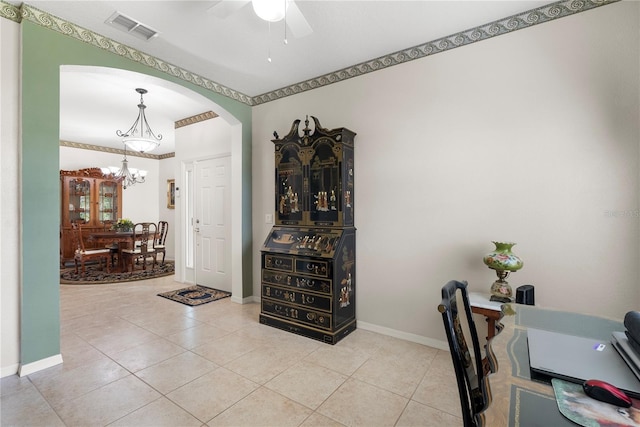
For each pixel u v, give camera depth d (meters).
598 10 2.04
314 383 2.10
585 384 0.77
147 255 6.06
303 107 3.48
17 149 2.18
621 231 1.99
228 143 4.41
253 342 2.75
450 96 2.58
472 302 2.12
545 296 2.22
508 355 0.99
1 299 2.12
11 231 2.16
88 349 2.58
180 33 2.52
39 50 2.22
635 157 1.95
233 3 1.81
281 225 3.36
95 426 1.67
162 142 6.57
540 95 2.23
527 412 0.71
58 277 2.32
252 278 4.02
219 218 4.57
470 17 2.32
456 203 2.56
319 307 2.80
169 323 3.20
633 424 0.65
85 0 2.11
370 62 2.98
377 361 2.41
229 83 3.52
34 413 1.76
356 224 3.08
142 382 2.10
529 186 2.27
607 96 2.03
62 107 4.46
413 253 2.76
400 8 2.21
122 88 3.80
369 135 3.00
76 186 6.60
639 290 1.94
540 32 2.23
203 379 2.14
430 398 1.94
